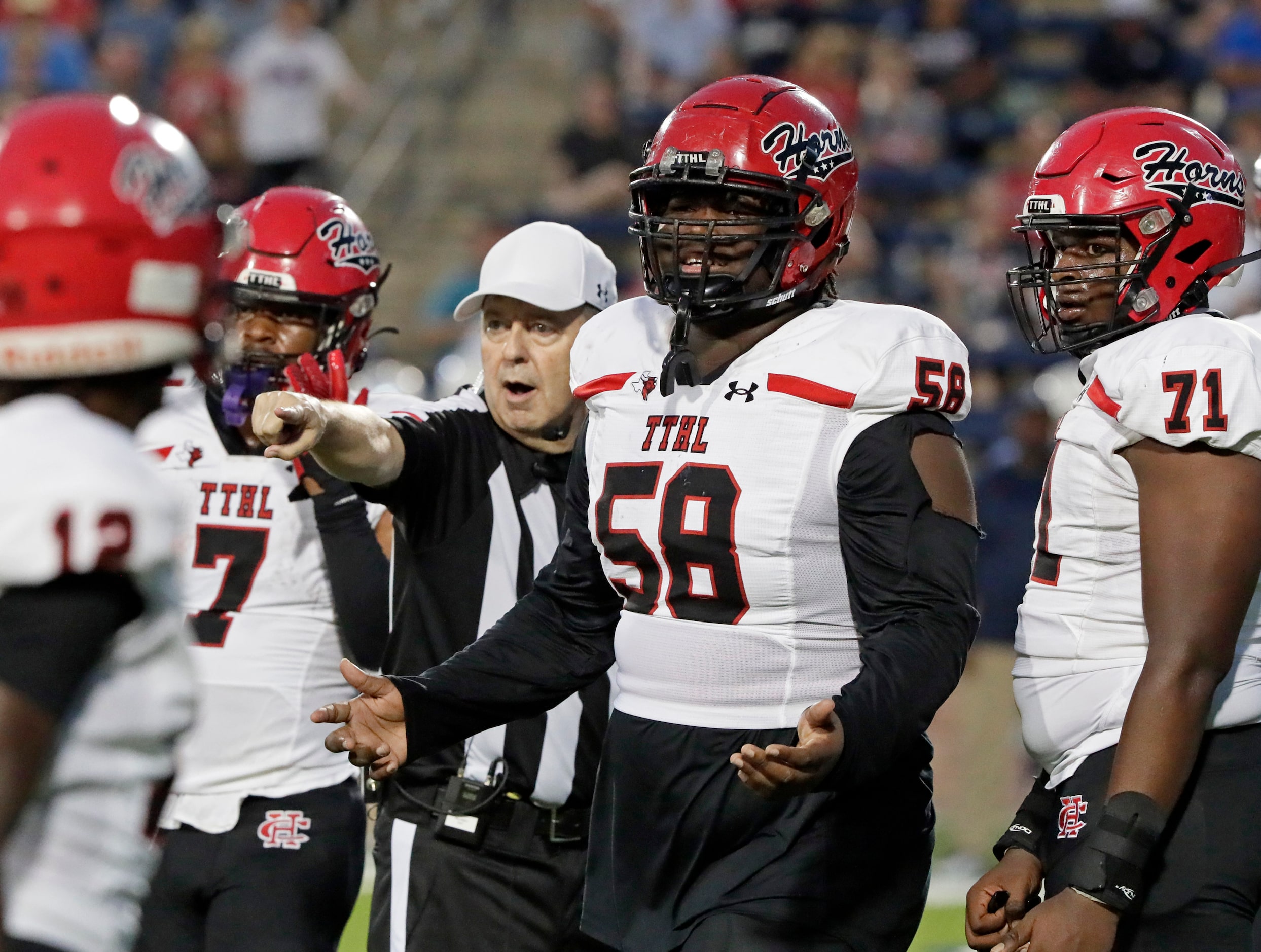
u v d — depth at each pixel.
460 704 10.11
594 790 11.21
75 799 6.76
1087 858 8.55
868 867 9.38
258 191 42.12
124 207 6.97
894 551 9.09
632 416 9.84
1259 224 13.68
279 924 12.46
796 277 9.62
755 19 46.16
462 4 53.94
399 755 9.86
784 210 9.58
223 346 8.29
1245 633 9.29
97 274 6.93
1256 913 9.15
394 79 52.00
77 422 6.82
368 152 49.28
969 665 29.16
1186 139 9.85
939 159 43.94
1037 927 8.59
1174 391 8.84
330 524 12.86
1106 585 9.34
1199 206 9.76
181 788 12.84
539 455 12.77
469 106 51.31
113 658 6.77
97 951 6.74
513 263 12.73
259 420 10.30
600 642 10.53
